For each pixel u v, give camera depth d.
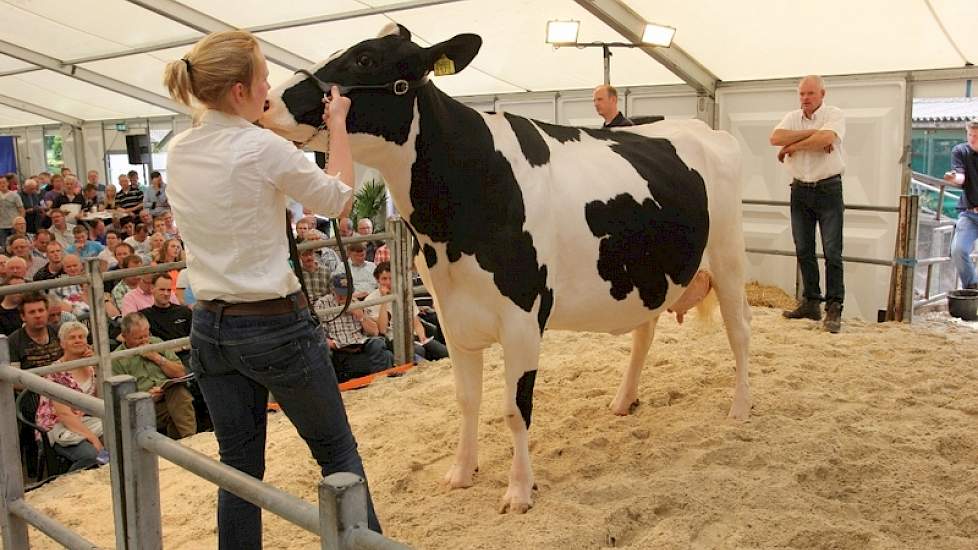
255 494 1.72
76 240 9.48
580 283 3.30
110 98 14.22
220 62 2.04
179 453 1.97
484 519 3.11
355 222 11.47
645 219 3.45
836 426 3.91
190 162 2.11
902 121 7.16
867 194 7.44
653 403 4.39
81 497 3.73
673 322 6.40
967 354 5.34
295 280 2.19
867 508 3.10
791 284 8.02
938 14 5.96
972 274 7.33
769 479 3.31
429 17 7.52
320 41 9.04
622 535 2.95
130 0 8.18
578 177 3.28
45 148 19.31
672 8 6.54
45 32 10.06
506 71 8.76
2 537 2.79
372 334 5.96
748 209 8.20
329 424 2.31
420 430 4.19
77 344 4.55
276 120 2.51
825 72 7.49
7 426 2.71
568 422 4.12
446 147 2.89
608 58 6.78
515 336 3.05
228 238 2.09
